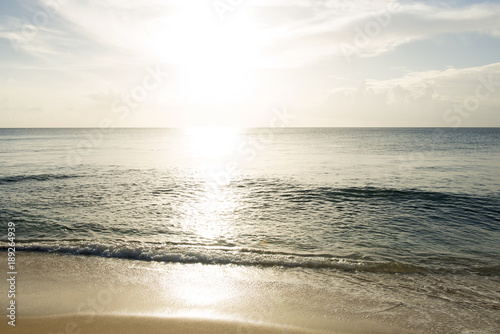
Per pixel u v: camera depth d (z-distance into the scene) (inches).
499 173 925.2
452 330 200.7
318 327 199.8
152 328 193.8
